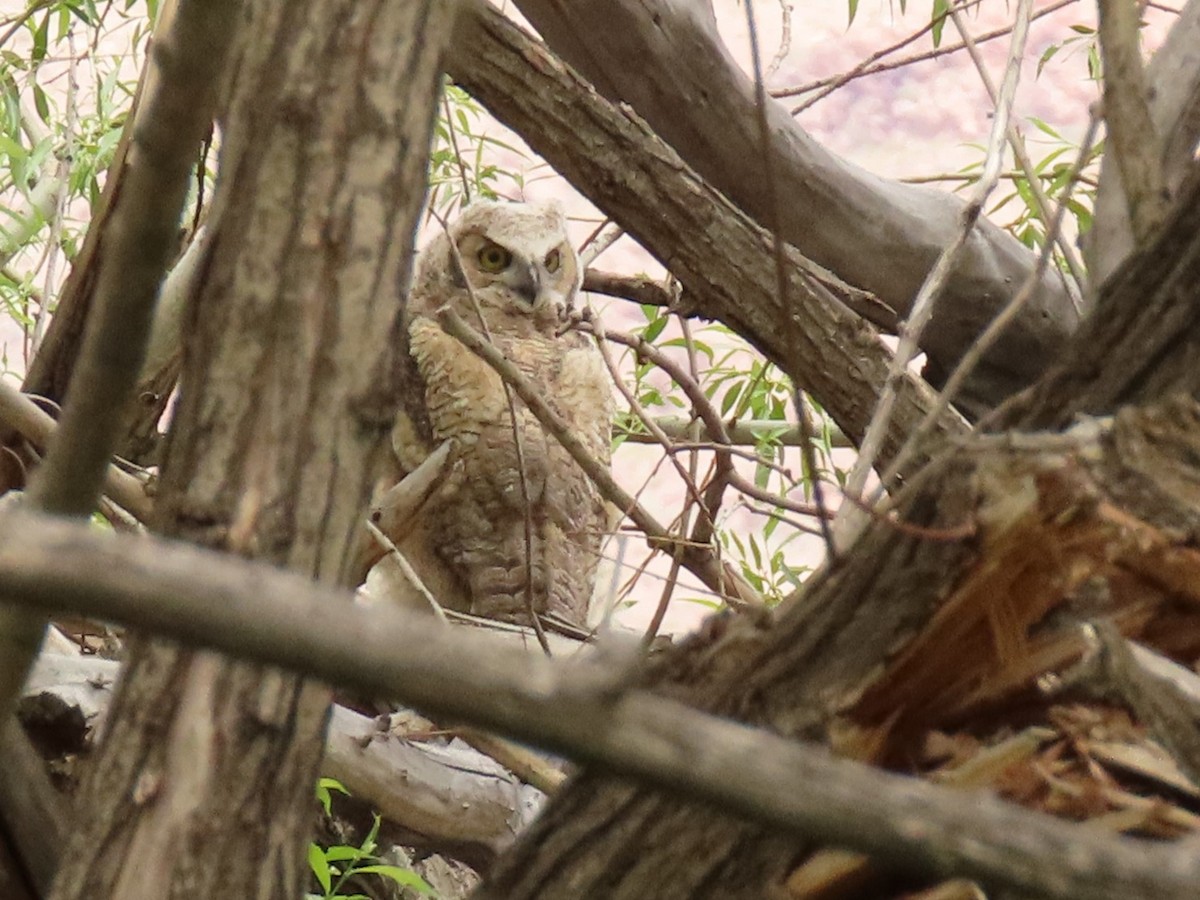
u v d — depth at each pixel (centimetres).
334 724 431
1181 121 394
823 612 200
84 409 165
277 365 196
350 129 198
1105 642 195
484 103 441
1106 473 189
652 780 106
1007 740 198
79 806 198
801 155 530
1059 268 526
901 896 198
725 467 452
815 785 105
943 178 573
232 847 193
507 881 215
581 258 647
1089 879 102
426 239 922
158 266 161
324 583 195
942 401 225
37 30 579
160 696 196
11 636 168
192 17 151
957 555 188
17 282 578
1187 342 202
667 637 376
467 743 429
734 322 447
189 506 194
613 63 509
